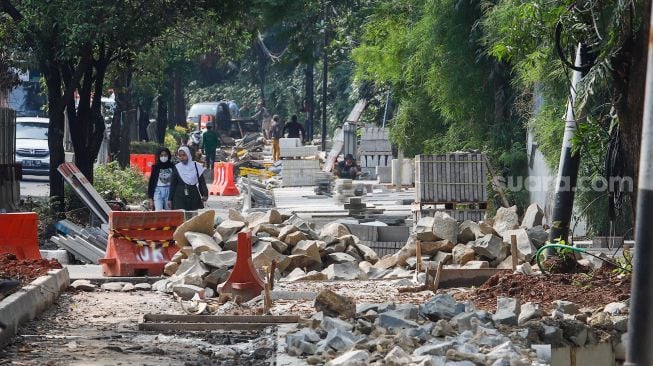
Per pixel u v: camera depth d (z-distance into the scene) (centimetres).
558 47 3547
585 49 3697
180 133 17238
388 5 8075
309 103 17525
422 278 4078
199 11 7288
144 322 3166
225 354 2597
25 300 3152
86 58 6981
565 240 4262
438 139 7919
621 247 4934
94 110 7362
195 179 5862
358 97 13650
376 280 4247
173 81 18288
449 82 7212
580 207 5800
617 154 3878
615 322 2761
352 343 2352
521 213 7094
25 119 10750
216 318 3173
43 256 5275
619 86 3200
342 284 4106
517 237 4431
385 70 8131
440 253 4456
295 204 8250
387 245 5372
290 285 4059
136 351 2653
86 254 5228
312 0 8119
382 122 13250
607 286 3491
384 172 10719
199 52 9031
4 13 7125
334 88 18450
